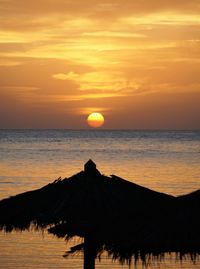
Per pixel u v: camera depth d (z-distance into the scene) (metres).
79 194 10.97
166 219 9.88
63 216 10.62
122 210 10.52
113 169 57.44
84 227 10.48
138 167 60.28
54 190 11.23
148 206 10.54
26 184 42.75
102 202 10.77
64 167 59.50
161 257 9.62
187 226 9.64
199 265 18.58
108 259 19.20
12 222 10.91
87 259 10.68
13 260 19.53
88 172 11.39
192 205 10.03
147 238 9.59
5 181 44.84
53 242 22.06
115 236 9.88
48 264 19.08
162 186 42.47
